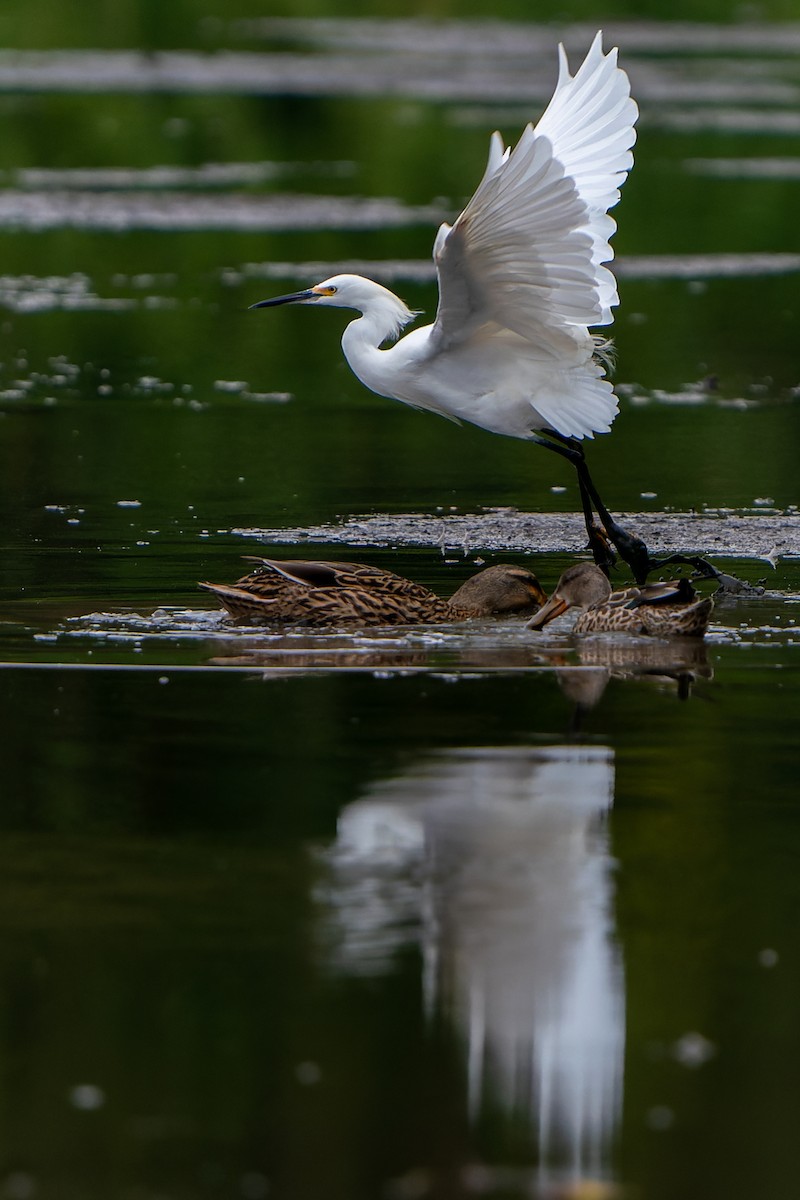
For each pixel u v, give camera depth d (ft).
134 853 27.71
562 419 49.34
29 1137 20.18
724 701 36.22
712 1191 19.34
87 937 24.82
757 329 94.38
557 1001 23.17
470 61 208.23
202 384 82.38
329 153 154.81
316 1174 19.57
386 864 27.37
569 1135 20.27
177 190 134.82
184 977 23.59
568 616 45.09
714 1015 22.81
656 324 95.35
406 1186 19.45
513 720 34.68
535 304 47.03
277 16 243.19
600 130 50.75
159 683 37.42
